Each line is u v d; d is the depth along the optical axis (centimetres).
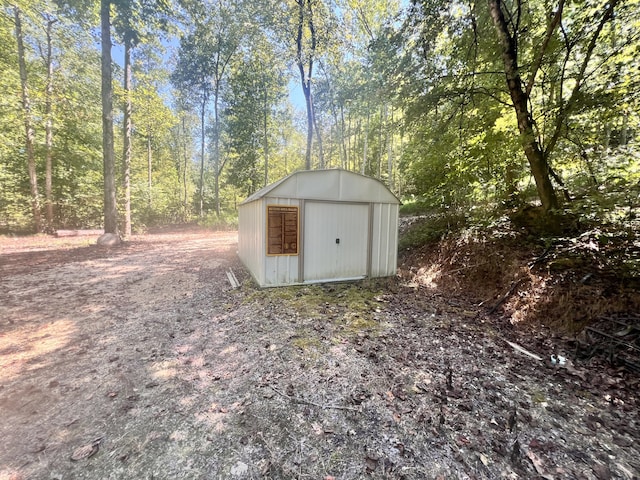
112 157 1048
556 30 526
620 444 200
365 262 650
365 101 1206
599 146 555
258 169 2094
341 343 342
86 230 1380
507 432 209
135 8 1023
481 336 372
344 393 249
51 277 606
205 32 1747
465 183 723
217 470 173
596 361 305
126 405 231
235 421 215
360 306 473
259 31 1398
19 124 1191
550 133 546
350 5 1310
